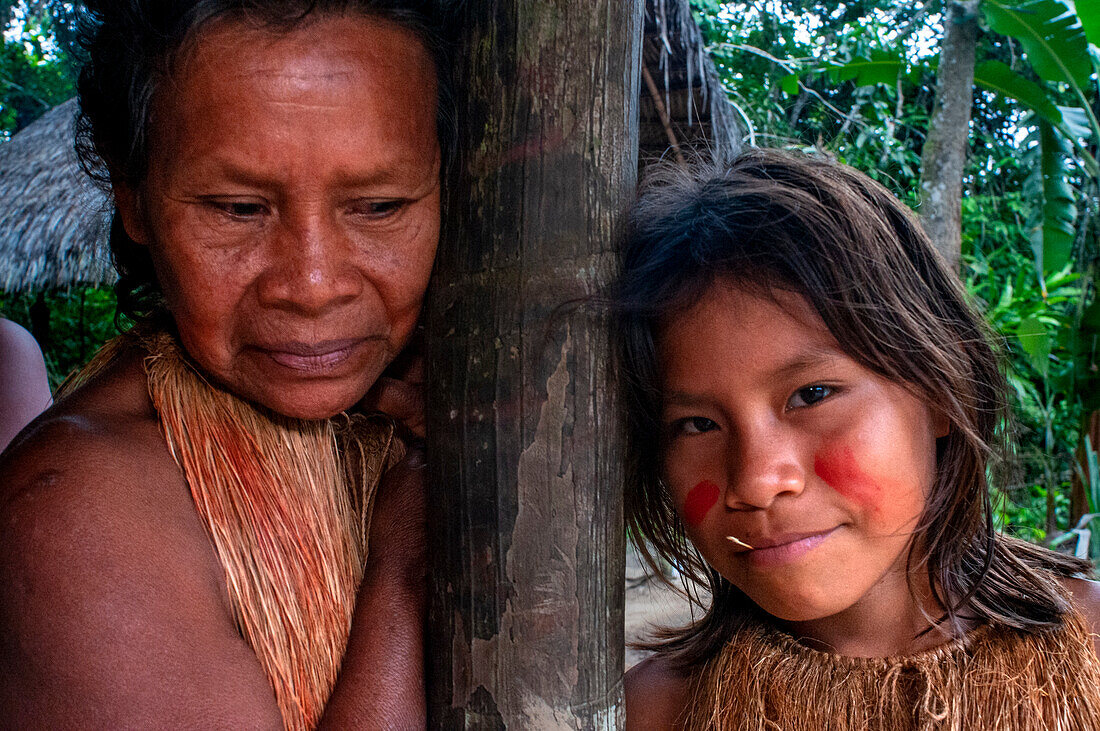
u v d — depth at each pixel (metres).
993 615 1.36
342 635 1.27
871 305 1.22
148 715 0.98
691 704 1.47
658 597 4.63
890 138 7.30
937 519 1.37
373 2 1.06
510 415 1.12
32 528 1.01
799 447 1.22
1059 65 5.39
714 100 3.87
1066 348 6.41
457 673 1.16
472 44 1.14
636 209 1.24
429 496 1.22
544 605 1.12
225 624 1.10
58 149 7.16
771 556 1.23
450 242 1.18
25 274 6.51
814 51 8.72
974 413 1.41
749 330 1.21
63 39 1.32
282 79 1.02
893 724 1.31
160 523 1.08
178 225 1.09
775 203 1.24
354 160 1.05
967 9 5.63
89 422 1.14
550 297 1.11
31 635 0.99
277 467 1.28
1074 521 5.78
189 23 1.01
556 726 1.13
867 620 1.39
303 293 1.07
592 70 1.12
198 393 1.25
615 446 1.19
